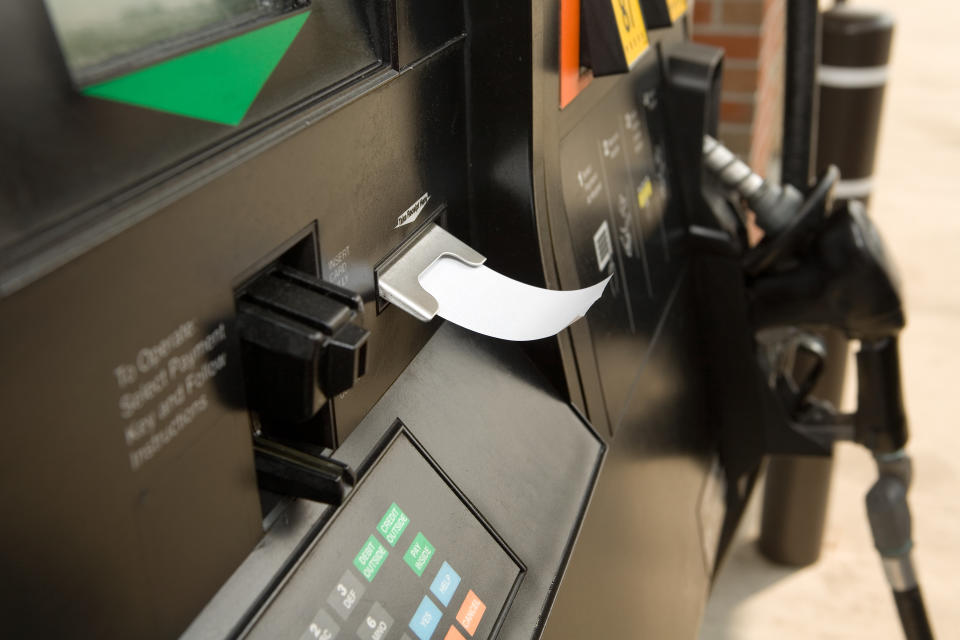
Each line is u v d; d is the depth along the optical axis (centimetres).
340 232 63
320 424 66
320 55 58
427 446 76
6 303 39
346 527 66
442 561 71
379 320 71
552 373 91
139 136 45
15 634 43
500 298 73
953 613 219
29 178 40
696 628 134
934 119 516
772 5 279
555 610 81
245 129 52
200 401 52
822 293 134
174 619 53
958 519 247
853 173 216
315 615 61
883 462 146
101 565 47
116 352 45
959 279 359
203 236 50
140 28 45
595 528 92
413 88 70
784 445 146
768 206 134
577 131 98
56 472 43
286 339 56
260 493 64
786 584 233
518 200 83
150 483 49
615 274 106
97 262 43
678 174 134
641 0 105
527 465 84
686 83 130
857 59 205
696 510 131
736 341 140
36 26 39
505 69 78
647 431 112
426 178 75
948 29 684
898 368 140
